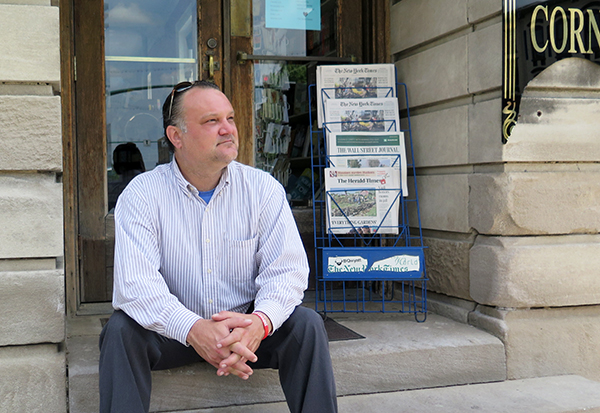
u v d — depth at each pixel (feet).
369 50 11.27
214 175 6.72
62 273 6.68
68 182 9.60
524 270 8.41
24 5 6.53
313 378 6.03
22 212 6.55
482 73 8.75
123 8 10.14
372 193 9.80
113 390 5.64
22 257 6.58
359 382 7.75
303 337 6.13
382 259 9.22
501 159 8.39
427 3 10.03
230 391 7.17
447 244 9.74
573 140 8.63
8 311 6.54
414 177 10.13
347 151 9.91
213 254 6.72
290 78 11.01
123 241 6.32
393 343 8.15
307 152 11.15
